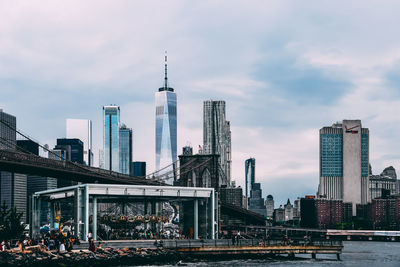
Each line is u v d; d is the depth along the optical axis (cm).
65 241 9306
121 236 11338
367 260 13138
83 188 10569
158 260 9819
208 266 9688
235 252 10888
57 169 14988
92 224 10712
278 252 11362
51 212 12206
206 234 12331
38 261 8331
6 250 8681
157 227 12262
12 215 12450
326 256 14088
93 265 8856
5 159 13775
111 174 16675
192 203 12450
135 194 11075
